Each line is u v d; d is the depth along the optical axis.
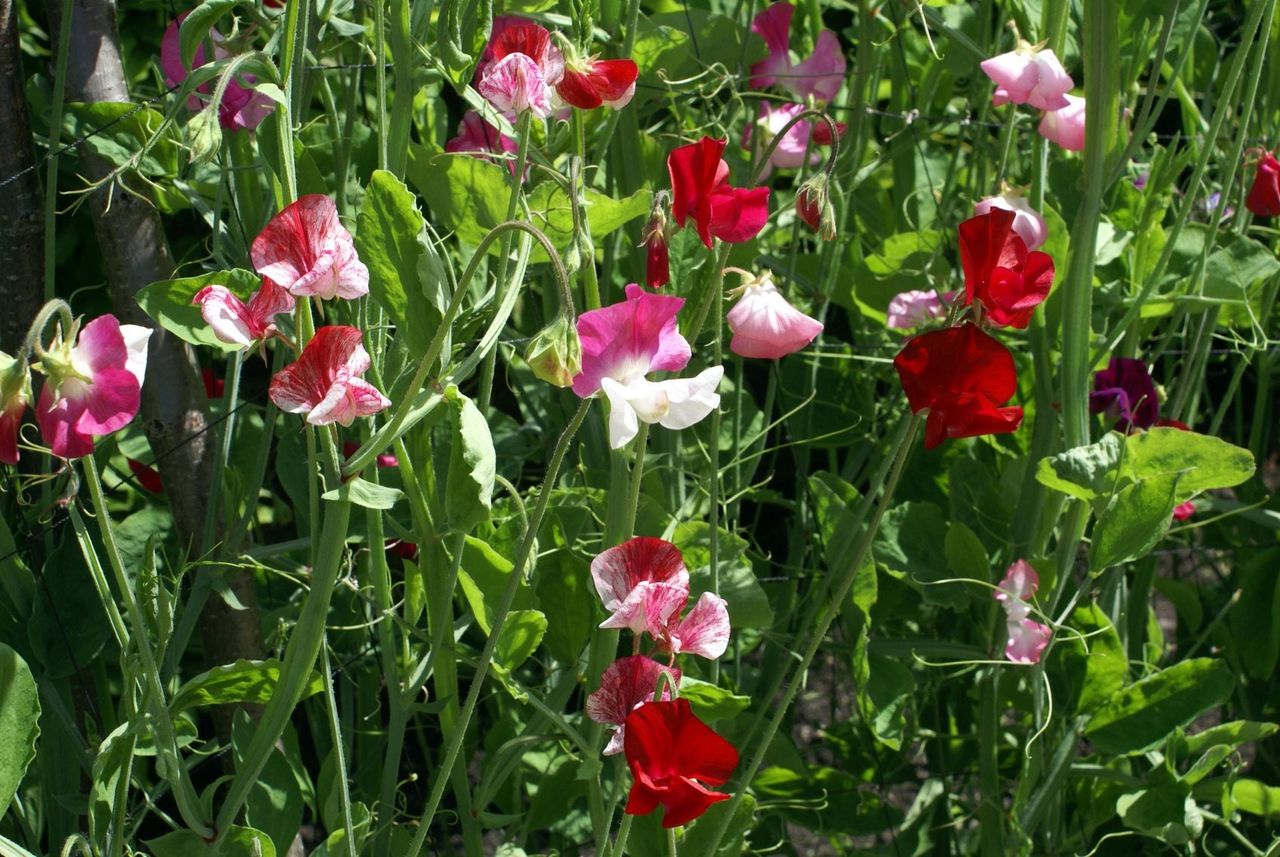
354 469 1.15
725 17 2.00
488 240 1.06
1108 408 1.90
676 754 1.15
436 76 1.41
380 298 1.22
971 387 1.23
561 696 1.62
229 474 1.62
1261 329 2.00
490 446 1.21
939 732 2.19
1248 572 2.19
